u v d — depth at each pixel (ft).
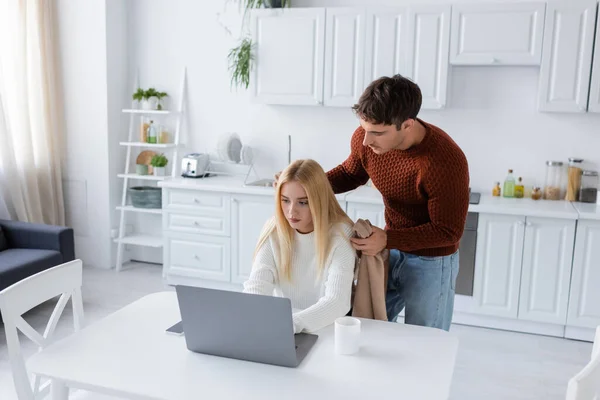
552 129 12.74
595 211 11.19
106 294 13.66
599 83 11.33
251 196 13.16
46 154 14.99
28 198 14.70
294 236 6.23
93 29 14.88
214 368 4.92
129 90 15.85
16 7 14.17
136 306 6.34
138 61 15.69
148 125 15.17
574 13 11.24
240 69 13.51
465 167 6.44
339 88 12.84
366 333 5.72
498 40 11.67
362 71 12.60
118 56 15.35
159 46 15.43
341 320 5.46
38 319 11.91
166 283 14.52
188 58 15.23
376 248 6.18
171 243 14.14
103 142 15.29
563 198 12.62
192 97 15.37
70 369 4.88
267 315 4.80
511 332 11.96
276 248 6.31
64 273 6.34
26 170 14.64
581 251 11.19
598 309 11.28
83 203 15.84
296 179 5.85
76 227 16.06
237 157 14.62
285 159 14.75
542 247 11.40
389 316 7.50
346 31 12.57
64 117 15.56
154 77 15.62
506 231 11.55
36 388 6.24
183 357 5.13
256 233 13.29
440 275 6.90
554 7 11.30
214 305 4.93
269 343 4.91
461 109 13.20
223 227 13.55
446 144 6.35
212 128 15.31
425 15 11.99
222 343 5.08
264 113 14.75
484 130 13.15
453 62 12.00
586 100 11.50
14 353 5.47
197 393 4.50
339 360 5.10
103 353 5.18
